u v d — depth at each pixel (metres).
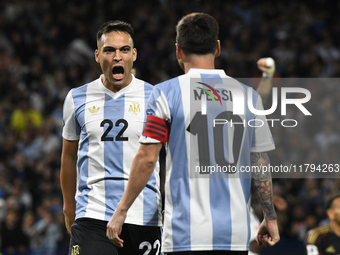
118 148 11.35
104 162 11.33
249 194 9.00
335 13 50.91
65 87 41.62
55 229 27.81
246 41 46.75
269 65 11.48
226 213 8.63
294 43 46.47
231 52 45.56
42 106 40.00
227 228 8.55
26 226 27.77
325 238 15.55
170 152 8.83
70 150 11.88
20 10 46.00
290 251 27.11
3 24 44.75
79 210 11.34
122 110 11.55
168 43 46.28
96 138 11.41
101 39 11.46
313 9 51.06
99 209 11.11
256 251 16.69
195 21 9.09
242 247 8.66
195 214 8.54
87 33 47.72
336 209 15.35
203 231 8.48
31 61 44.31
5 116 37.62
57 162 34.44
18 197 30.33
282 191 32.28
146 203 11.39
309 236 15.74
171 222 8.64
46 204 28.98
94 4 49.28
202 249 8.46
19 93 39.38
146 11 49.38
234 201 8.71
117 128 11.41
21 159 33.31
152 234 11.56
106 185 11.21
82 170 11.52
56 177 33.12
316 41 48.19
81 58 45.22
